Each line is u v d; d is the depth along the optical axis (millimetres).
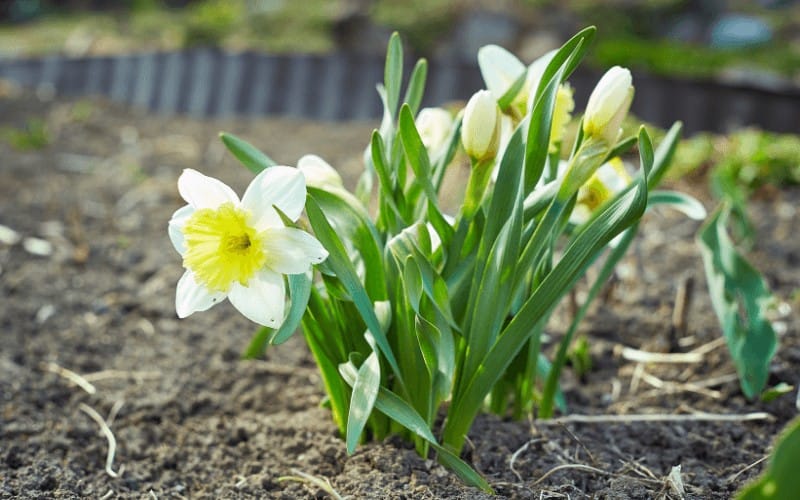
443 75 2865
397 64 952
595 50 3375
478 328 911
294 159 2277
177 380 1164
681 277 1393
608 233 869
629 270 1422
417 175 893
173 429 1086
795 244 1517
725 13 4547
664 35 4121
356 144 2484
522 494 931
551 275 887
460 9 4059
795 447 735
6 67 3123
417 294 872
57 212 1765
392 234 942
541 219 904
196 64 3027
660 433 1038
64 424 1081
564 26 3975
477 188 897
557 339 1228
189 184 852
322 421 1053
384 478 936
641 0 4133
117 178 2047
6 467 1009
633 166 1830
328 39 4121
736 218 1423
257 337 1074
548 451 990
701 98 2773
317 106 2975
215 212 841
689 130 2785
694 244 1551
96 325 1282
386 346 900
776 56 3867
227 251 842
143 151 2336
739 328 1073
